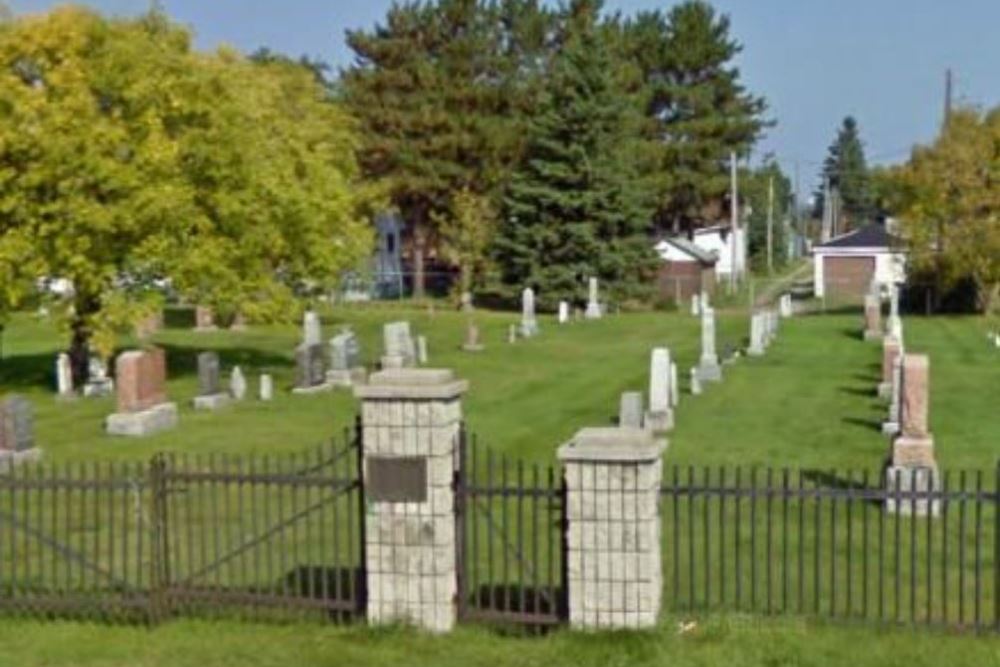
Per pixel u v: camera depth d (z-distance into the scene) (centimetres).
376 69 6738
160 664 975
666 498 1600
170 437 2333
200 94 3141
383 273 7094
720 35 7881
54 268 2956
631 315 5812
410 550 1005
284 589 1098
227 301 3262
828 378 3203
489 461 1170
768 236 10750
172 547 1312
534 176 6169
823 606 1134
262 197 3312
